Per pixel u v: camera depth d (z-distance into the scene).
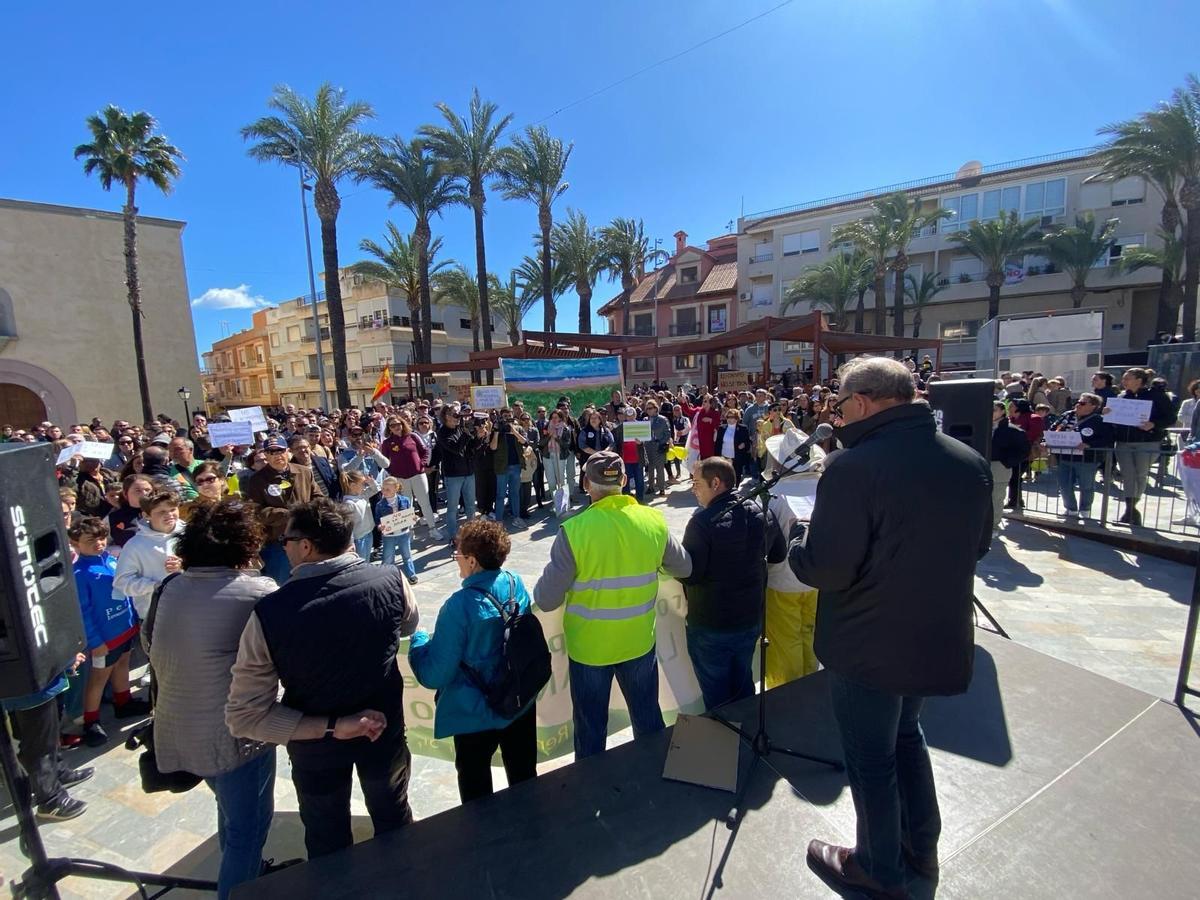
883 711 1.64
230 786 2.07
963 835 1.93
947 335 34.03
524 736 2.45
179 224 23.73
